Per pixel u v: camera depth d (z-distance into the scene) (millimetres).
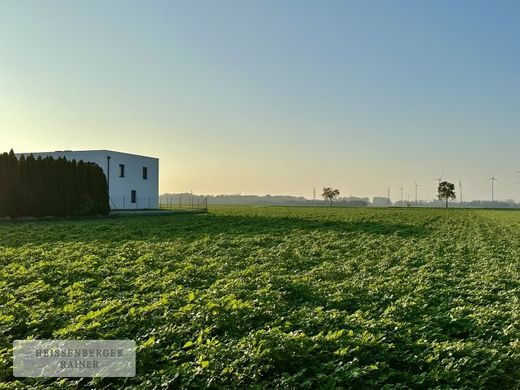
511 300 11242
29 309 9508
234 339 7750
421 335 8422
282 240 23656
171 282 12203
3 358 7246
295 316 9180
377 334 8102
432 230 31719
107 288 11805
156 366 7016
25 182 37094
